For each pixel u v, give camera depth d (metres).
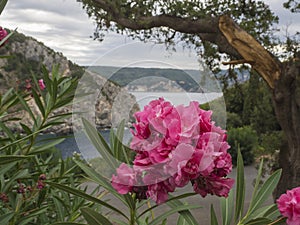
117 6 5.59
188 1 5.50
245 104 7.21
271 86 4.82
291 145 4.95
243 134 10.18
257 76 6.89
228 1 6.06
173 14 5.46
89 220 0.81
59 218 1.48
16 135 1.66
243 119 8.17
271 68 4.75
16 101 1.57
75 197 1.55
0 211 1.48
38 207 1.49
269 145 6.41
